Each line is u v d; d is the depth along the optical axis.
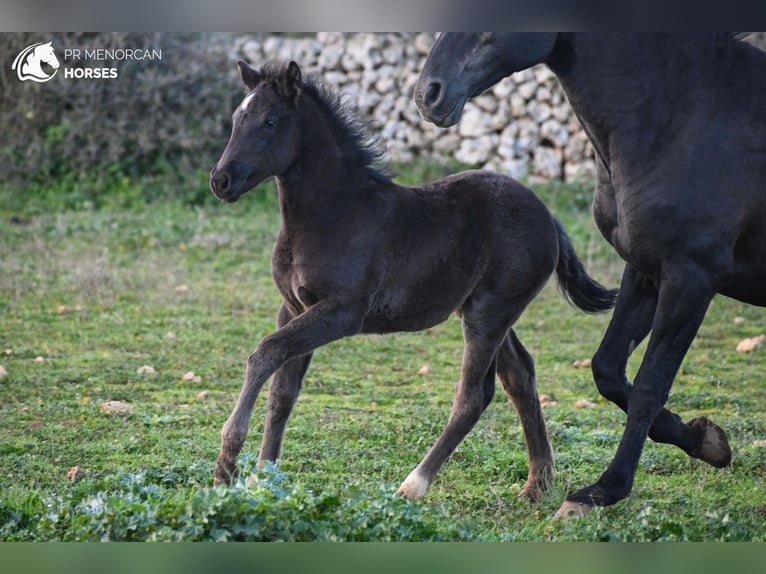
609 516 11.19
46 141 31.69
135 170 31.53
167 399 16.41
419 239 12.16
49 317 21.48
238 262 26.48
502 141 32.03
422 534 9.68
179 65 31.95
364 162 12.21
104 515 9.74
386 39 33.06
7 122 32.06
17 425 14.70
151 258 26.30
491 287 12.27
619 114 10.99
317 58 33.44
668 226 10.75
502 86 32.03
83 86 31.41
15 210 29.97
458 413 12.10
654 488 12.62
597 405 16.77
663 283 10.95
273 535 9.48
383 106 32.91
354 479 12.60
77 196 30.58
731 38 11.20
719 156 10.74
